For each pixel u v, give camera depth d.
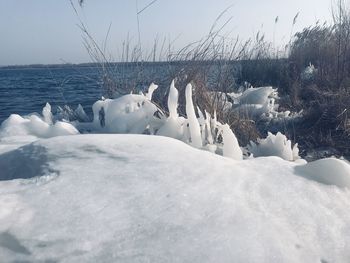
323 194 2.08
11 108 9.08
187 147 2.51
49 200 1.79
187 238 1.58
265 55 9.30
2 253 1.49
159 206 1.78
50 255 1.47
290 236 1.70
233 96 6.35
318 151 4.38
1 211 1.70
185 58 5.17
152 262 1.45
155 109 3.71
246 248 1.56
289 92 7.48
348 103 5.11
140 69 5.40
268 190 2.04
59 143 2.45
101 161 2.18
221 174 2.14
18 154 2.45
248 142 4.12
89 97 9.30
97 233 1.59
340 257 1.63
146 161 2.20
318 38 9.52
